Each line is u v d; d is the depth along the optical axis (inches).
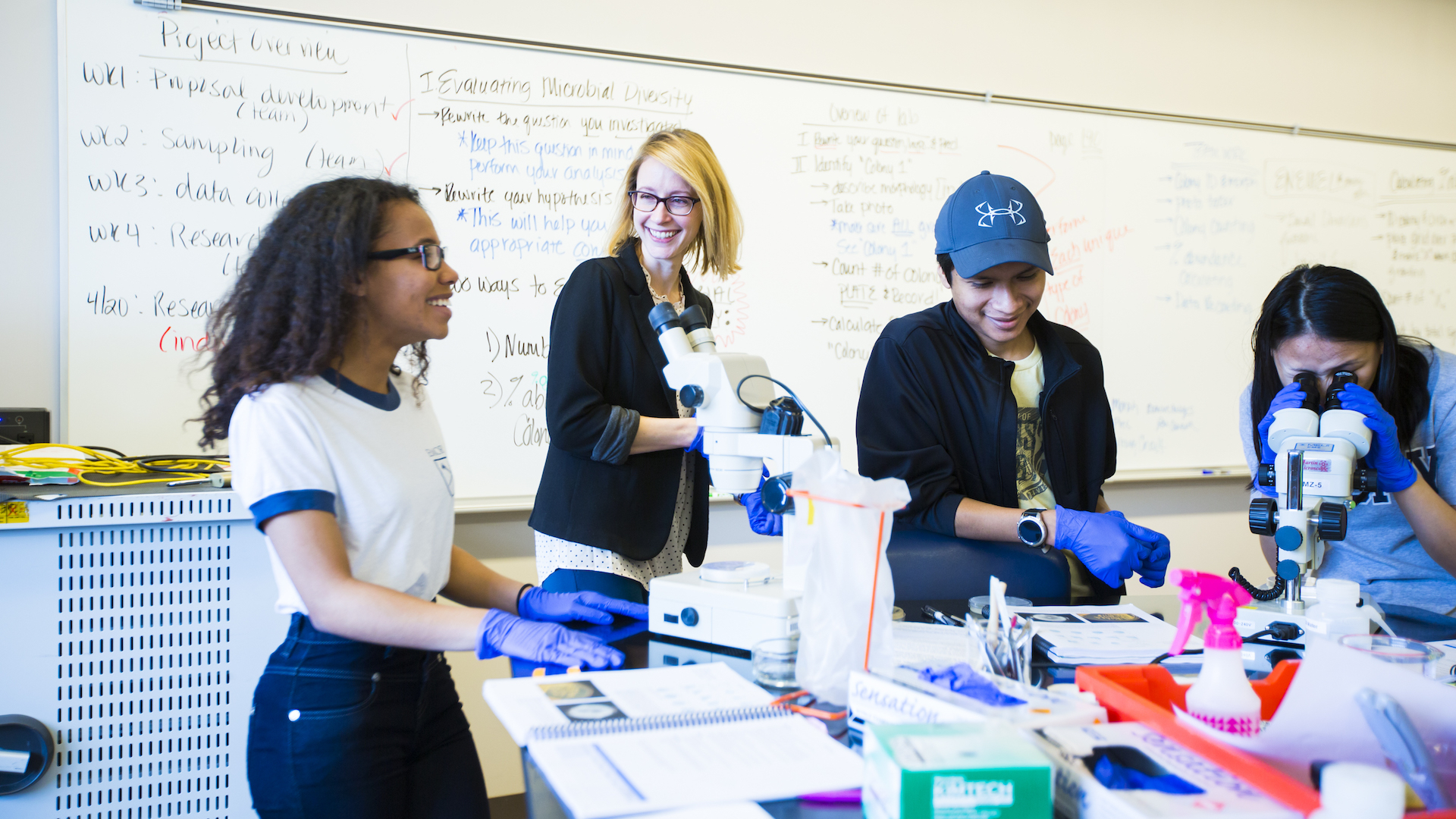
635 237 61.2
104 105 77.1
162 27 78.2
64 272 76.6
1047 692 28.2
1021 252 52.7
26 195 76.1
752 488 41.1
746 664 36.1
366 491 41.1
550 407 53.8
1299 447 43.2
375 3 84.0
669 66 93.0
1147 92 111.7
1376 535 57.7
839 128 99.3
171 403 79.8
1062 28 108.0
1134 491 111.9
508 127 88.3
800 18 98.0
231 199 80.7
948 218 56.7
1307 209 117.0
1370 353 49.9
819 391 100.0
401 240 42.0
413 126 85.5
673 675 33.3
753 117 96.2
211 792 57.0
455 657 89.1
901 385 58.9
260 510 37.8
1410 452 54.8
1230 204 113.8
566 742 26.1
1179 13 112.6
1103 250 109.0
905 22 101.8
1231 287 114.0
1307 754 21.9
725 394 40.3
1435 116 123.0
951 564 51.2
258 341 39.7
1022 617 42.6
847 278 100.3
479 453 89.1
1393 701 20.3
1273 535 44.4
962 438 60.2
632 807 22.1
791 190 97.9
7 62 75.2
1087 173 108.2
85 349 77.4
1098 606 46.4
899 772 19.5
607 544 55.1
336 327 40.0
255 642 57.3
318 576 37.7
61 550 52.7
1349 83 120.0
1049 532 50.3
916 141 102.1
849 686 29.2
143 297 78.8
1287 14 117.0
